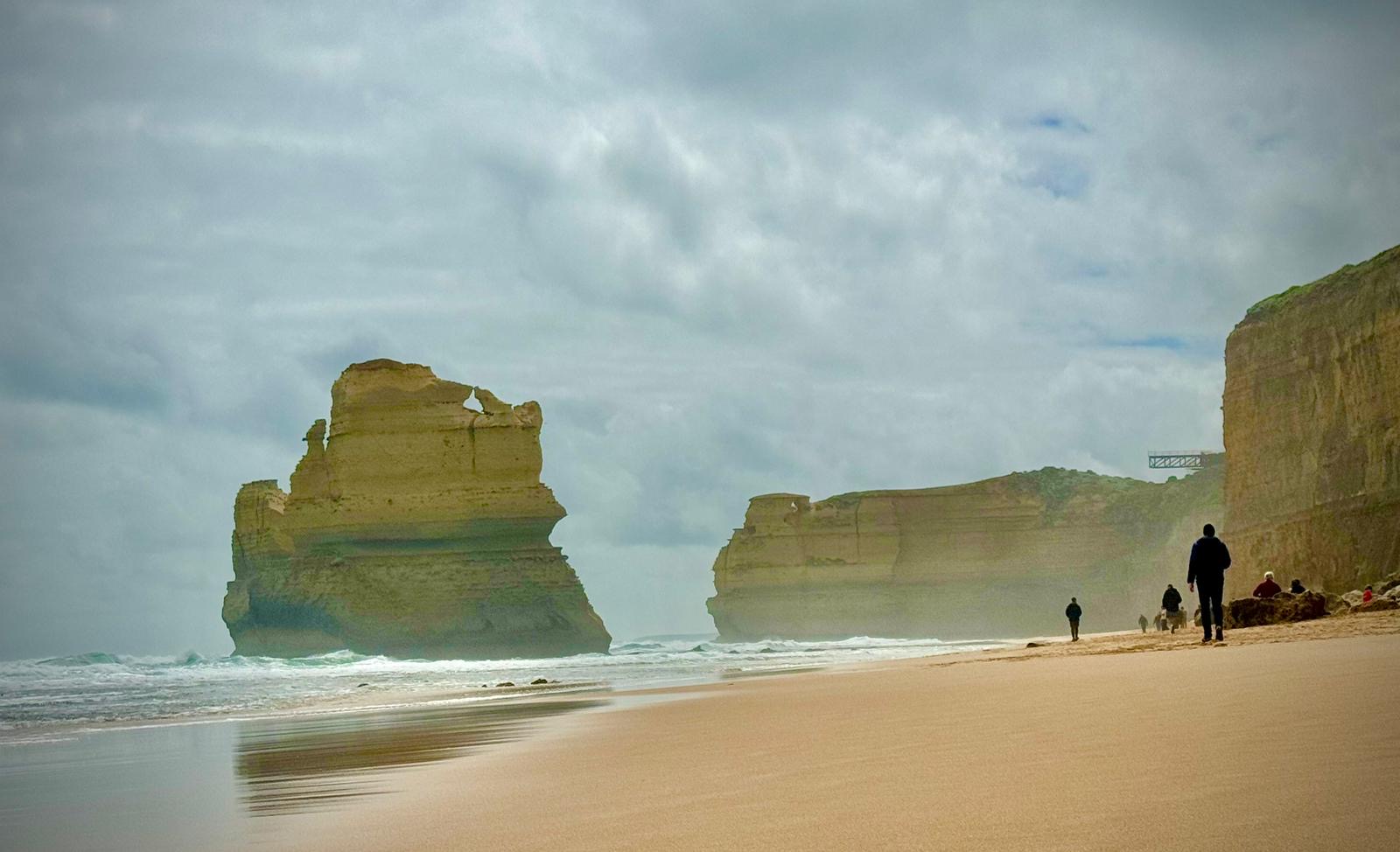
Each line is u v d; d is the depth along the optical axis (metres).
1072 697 11.27
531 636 94.44
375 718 21.44
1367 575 57.75
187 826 8.17
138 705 34.69
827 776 7.54
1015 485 146.75
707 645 114.56
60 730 22.95
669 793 7.47
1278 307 73.50
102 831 8.22
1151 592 131.75
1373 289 62.72
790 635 145.12
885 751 8.55
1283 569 66.62
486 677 53.12
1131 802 5.60
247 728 20.56
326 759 12.94
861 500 147.00
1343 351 64.62
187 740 17.91
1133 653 20.31
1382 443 59.47
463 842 6.29
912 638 140.62
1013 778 6.62
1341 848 4.52
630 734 13.07
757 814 6.34
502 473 97.12
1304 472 67.25
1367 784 5.54
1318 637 19.77
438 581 94.88
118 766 13.82
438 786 9.19
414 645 93.12
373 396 97.12
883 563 144.12
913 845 5.17
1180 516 135.50
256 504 104.75
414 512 95.44
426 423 97.06
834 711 13.40
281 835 7.25
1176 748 7.05
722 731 12.11
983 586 142.50
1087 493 145.25
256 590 100.88
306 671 74.88
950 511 145.38
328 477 100.31
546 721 17.06
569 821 6.72
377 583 94.94
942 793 6.39
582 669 59.16
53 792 11.26
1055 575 141.12
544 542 98.81
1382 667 10.87
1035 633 137.62
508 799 7.97
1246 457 74.19
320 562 97.25
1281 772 5.96
